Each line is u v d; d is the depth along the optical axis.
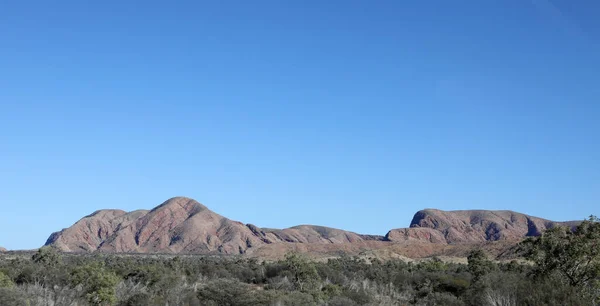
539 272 22.31
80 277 28.52
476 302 23.05
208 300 26.88
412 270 56.81
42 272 33.47
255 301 25.88
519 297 20.81
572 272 21.94
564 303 19.36
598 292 20.86
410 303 31.02
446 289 33.66
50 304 25.11
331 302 26.34
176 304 26.19
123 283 31.73
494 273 24.19
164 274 33.72
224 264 62.38
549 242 22.39
